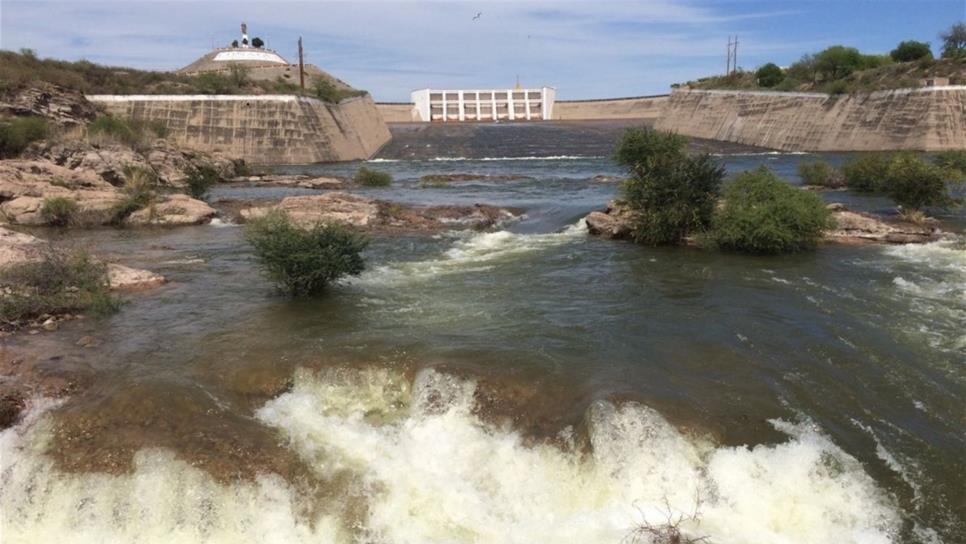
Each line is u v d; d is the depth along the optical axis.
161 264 16.11
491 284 14.04
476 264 16.19
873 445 7.30
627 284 13.87
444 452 7.54
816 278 14.06
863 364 9.27
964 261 15.30
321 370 8.83
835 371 9.03
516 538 6.48
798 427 7.53
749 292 13.01
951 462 7.04
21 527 6.83
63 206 22.02
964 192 24.56
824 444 7.23
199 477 6.86
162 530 6.66
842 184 28.78
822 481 6.78
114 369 9.07
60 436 7.50
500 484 7.14
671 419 7.40
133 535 6.66
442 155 71.31
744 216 16.64
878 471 6.90
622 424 7.27
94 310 11.68
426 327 10.75
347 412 8.23
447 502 6.90
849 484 6.73
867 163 27.62
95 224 22.34
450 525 6.69
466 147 76.94
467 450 7.54
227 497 6.75
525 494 7.02
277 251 12.67
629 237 19.28
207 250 18.00
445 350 9.40
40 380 8.69
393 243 19.09
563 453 7.29
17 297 11.52
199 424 7.63
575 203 26.11
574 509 6.83
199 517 6.68
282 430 7.73
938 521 6.32
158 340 10.28
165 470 6.93
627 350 9.67
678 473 6.90
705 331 10.55
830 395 8.34
